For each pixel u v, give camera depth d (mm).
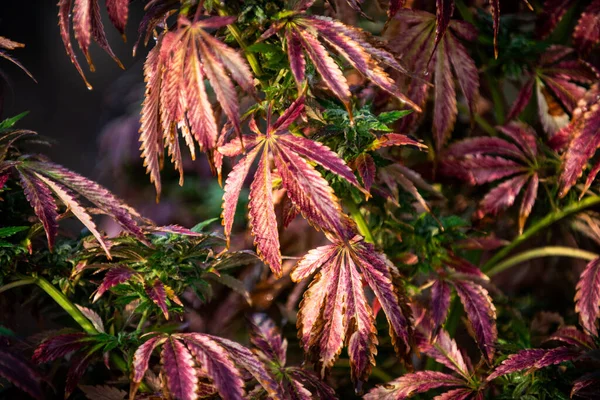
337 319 915
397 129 1042
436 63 1036
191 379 874
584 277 1023
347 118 917
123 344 927
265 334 1008
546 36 1113
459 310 1068
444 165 1078
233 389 873
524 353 948
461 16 1097
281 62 918
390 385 979
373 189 985
